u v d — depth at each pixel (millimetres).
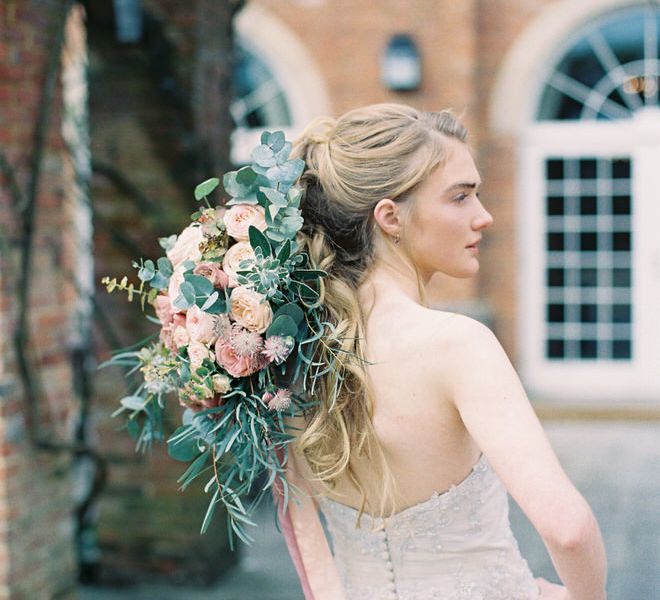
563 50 8125
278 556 4719
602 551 1248
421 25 7980
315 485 1584
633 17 7980
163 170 4281
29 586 3213
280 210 1491
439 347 1383
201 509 4301
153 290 1693
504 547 1502
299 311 1478
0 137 3115
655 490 5594
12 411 3145
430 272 1562
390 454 1441
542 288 8320
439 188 1495
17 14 3191
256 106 8406
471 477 1450
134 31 4199
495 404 1312
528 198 8273
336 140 1562
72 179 4285
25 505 3209
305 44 8219
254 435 1465
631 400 7980
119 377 4328
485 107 8164
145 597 4207
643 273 8164
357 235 1534
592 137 8156
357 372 1438
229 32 4586
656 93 8055
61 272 3492
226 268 1513
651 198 8117
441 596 1461
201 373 1495
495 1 8078
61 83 3488
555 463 1261
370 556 1521
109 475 4387
